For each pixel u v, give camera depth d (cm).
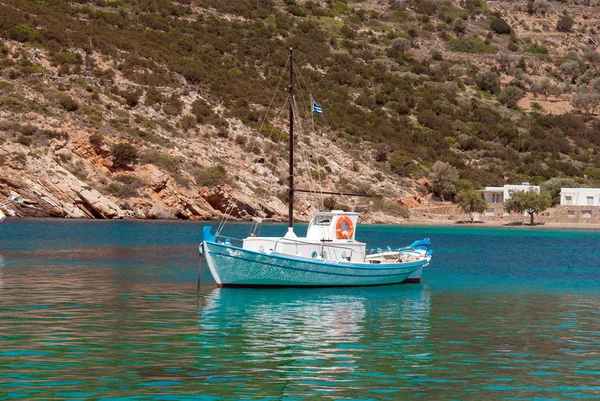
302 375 2641
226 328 3481
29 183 12606
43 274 5388
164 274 5559
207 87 17862
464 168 19138
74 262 6284
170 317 3725
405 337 3384
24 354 2833
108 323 3512
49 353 2859
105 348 2970
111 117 15062
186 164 14600
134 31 19625
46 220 12019
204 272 5716
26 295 4350
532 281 5975
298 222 14400
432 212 16888
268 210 14538
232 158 15562
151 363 2750
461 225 16375
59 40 16750
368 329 3572
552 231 15175
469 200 16688
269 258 4778
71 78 15688
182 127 15850
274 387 2483
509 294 5062
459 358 2966
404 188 17288
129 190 13525
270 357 2898
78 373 2583
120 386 2444
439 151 19625
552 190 18400
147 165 13988
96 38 17388
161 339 3180
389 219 15750
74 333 3247
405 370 2748
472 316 4038
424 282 5766
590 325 3788
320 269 4988
